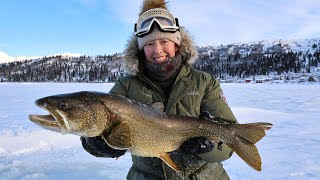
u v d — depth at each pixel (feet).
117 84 2.92
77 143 7.24
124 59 2.94
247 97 24.27
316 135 8.39
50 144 7.15
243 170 5.32
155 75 2.81
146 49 2.80
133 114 2.56
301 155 6.25
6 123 10.27
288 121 11.14
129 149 2.61
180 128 2.68
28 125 9.75
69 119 2.40
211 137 2.71
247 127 2.70
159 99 2.79
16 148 6.78
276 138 7.98
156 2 2.97
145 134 2.60
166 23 2.77
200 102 2.78
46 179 5.13
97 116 2.46
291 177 4.98
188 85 2.76
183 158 2.68
